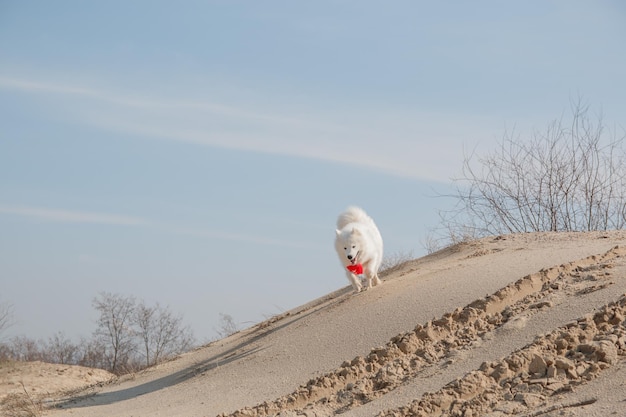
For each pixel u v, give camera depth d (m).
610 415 5.60
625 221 16.88
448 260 14.02
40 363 21.02
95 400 13.09
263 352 11.45
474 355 7.94
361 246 13.40
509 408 6.31
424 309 10.29
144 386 13.30
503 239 14.55
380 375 8.30
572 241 12.94
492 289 10.21
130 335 23.41
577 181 17.30
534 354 7.08
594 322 7.50
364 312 11.20
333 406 7.94
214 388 10.45
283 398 8.45
